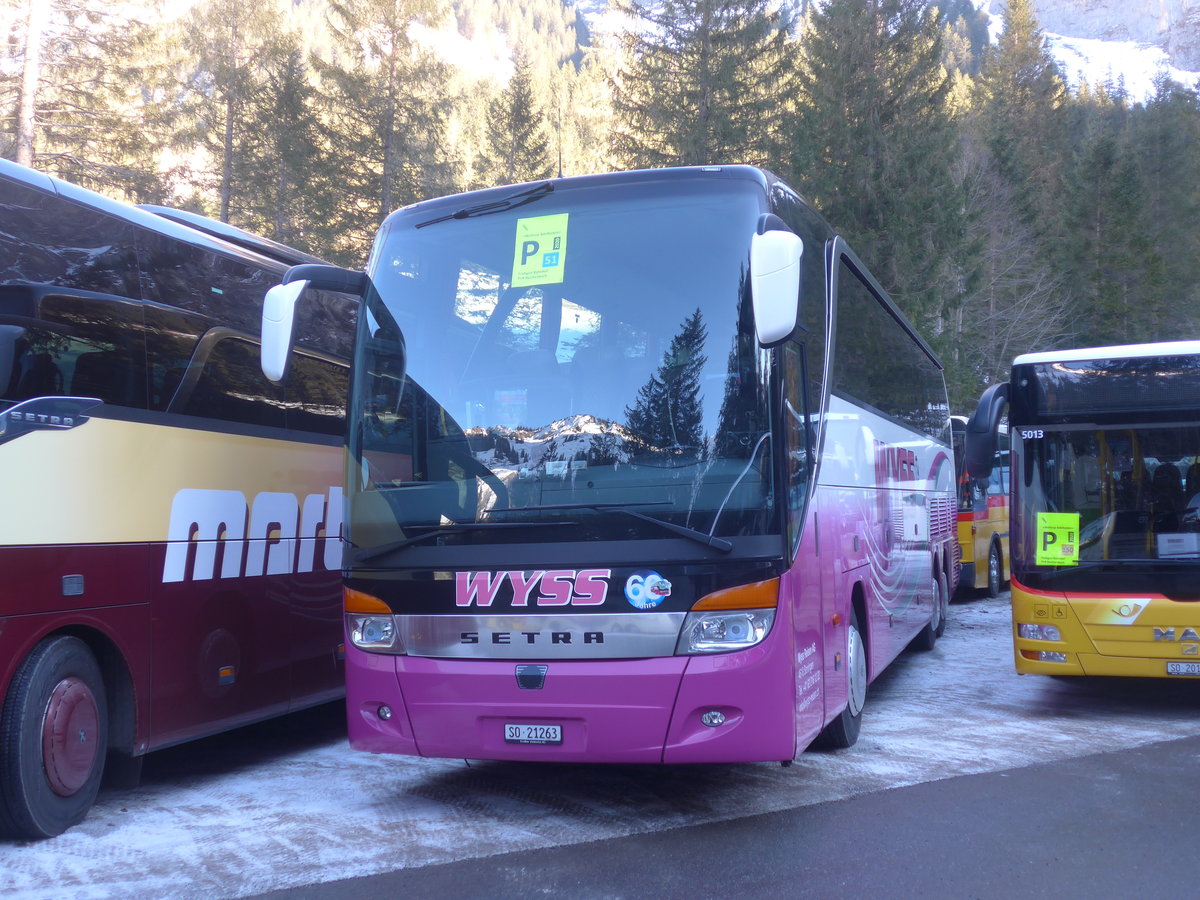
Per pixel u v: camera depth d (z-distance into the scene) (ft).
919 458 37.19
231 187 131.64
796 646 18.24
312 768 23.70
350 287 20.58
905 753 23.68
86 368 19.60
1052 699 30.12
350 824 19.22
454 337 19.79
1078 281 169.78
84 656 19.34
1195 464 26.81
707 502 17.79
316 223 130.72
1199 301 183.83
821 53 121.80
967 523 52.39
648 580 17.71
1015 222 148.87
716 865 16.72
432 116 134.31
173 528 21.39
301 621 25.39
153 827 19.17
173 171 126.11
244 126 131.54
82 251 19.81
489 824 19.10
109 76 114.32
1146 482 27.07
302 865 17.03
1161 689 31.53
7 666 17.66
